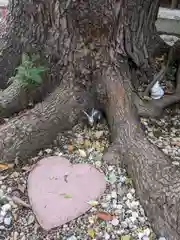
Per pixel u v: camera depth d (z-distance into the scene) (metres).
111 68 0.87
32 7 0.89
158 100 0.93
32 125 0.83
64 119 0.86
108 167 0.79
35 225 0.69
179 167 0.78
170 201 0.68
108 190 0.75
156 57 1.05
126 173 0.78
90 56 0.85
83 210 0.71
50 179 0.77
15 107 0.93
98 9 0.77
